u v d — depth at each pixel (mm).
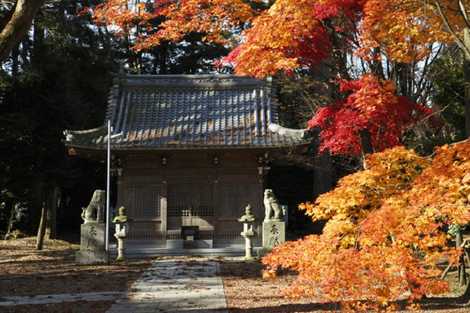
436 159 6227
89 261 16406
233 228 18875
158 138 18156
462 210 5457
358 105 10227
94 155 18953
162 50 33531
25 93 20297
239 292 10945
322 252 6117
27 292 11305
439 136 16312
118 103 20062
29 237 25297
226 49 32219
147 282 12422
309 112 22375
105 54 24281
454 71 15734
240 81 21031
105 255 16453
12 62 20844
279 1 9688
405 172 6996
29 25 7809
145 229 18719
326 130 11859
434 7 8477
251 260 16547
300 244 6617
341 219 6488
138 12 13344
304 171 30453
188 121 19281
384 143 11070
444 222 6145
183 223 18859
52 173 20766
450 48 14781
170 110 19984
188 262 16188
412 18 9359
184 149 17828
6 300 10328
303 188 30438
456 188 5637
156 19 25688
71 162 22297
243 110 19844
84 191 29750
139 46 14125
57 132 20906
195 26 12445
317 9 10117
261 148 17906
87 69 22656
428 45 10781
